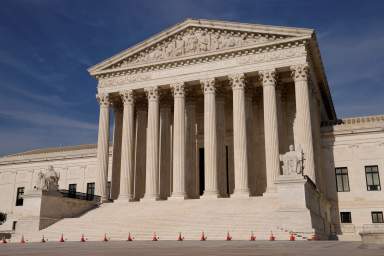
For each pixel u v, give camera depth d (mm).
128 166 61812
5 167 92375
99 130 64562
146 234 40719
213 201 51594
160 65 62719
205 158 57000
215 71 59250
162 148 65375
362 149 62562
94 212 54344
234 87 57625
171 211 49031
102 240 40094
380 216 59375
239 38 58906
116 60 65812
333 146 64250
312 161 51156
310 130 52219
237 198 52031
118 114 69188
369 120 65625
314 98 60219
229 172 66188
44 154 89750
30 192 49344
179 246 25938
